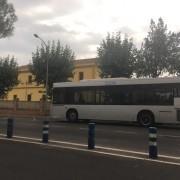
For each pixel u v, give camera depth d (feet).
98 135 62.13
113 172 31.40
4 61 199.11
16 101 161.79
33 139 54.49
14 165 33.86
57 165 34.14
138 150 44.70
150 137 39.24
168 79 83.25
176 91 81.87
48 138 54.19
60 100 100.42
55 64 162.91
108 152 42.57
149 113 84.99
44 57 164.35
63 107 99.71
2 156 38.83
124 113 88.79
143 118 85.71
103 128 78.18
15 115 149.48
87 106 95.35
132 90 88.02
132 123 97.45
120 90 90.02
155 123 84.94
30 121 100.58
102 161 36.60
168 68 124.98
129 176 29.96
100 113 92.94
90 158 38.24
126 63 135.95
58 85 101.24
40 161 36.09
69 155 40.01
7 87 199.41
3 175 29.63
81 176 29.63
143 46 127.65
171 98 82.33
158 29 125.39
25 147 45.75
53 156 39.19
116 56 136.98
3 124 86.33
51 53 165.07
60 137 58.44
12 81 199.93
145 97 85.92
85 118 95.66
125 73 136.36
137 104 86.84
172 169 33.06
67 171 31.50
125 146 48.32
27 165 33.94
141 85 86.74
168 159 38.27
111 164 35.09
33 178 28.68
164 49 124.16
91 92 95.14
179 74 125.49
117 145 49.29
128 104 88.28
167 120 82.69
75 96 97.91
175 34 125.18
